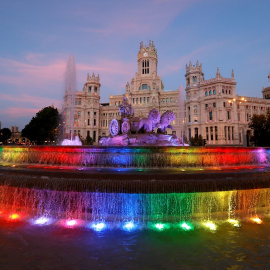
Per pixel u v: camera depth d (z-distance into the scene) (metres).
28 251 6.56
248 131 89.56
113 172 10.05
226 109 87.50
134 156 13.52
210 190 8.75
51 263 5.94
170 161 13.70
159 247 6.91
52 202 9.29
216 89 89.12
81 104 116.62
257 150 16.91
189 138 95.00
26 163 15.54
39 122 71.69
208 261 6.16
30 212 9.48
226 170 11.70
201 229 8.29
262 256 6.45
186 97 100.75
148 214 8.98
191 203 9.24
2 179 9.49
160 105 109.75
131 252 6.59
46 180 8.95
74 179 8.90
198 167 13.94
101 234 7.76
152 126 20.88
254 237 7.65
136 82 123.69
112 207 8.89
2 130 110.69
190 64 100.12
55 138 84.12
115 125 21.88
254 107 97.50
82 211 9.02
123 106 22.23
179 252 6.62
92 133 114.81
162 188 8.45
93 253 6.50
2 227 8.26
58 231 7.96
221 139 85.31
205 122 90.50
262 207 10.20
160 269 5.75
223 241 7.35
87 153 13.94
